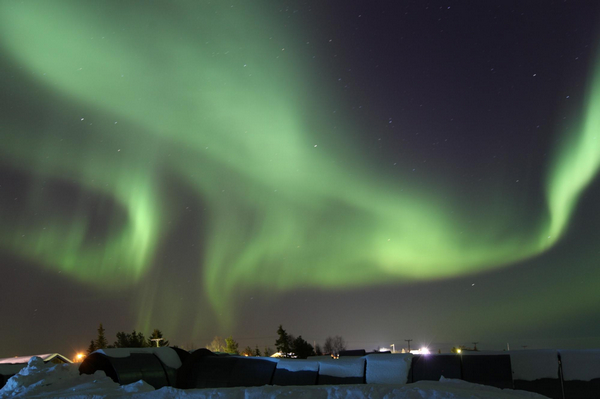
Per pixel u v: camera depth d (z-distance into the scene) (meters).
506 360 13.67
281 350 65.38
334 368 15.01
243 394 8.03
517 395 8.16
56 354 37.34
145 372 16.47
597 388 12.55
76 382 12.22
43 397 10.53
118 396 9.09
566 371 13.07
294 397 7.62
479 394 7.25
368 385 8.09
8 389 11.98
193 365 17.50
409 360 14.45
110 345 79.56
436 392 7.27
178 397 8.38
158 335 81.88
